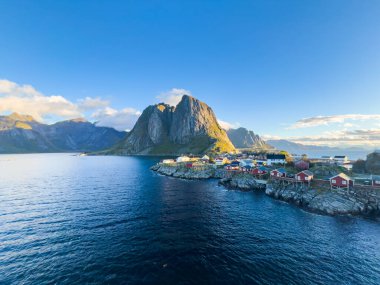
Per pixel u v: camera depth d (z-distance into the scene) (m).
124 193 79.56
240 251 35.84
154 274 29.38
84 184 99.19
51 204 63.50
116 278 28.52
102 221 48.84
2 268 30.69
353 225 48.16
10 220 49.59
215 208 60.28
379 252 36.50
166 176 129.12
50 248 36.28
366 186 63.06
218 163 152.62
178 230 44.09
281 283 27.98
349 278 29.45
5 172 145.88
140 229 44.41
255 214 55.25
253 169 99.62
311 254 35.41
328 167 93.50
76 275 29.14
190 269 30.59
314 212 57.31
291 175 79.50
